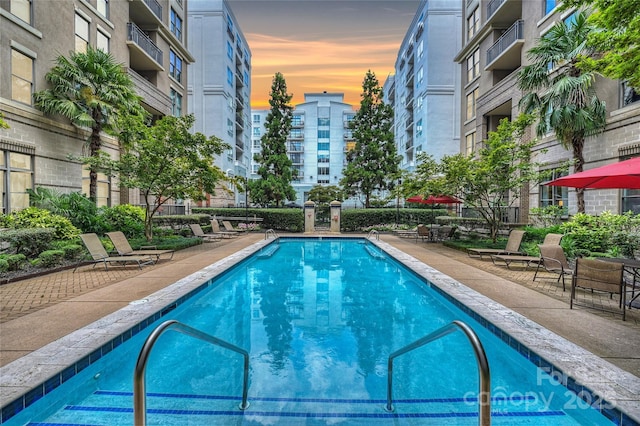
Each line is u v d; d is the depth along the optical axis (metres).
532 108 12.74
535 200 15.91
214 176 11.91
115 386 3.34
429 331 4.98
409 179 13.80
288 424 2.83
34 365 3.04
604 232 8.80
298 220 20.28
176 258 9.67
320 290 7.36
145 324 4.38
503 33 18.42
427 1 29.97
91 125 12.83
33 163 11.58
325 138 53.62
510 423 2.77
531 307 4.94
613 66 6.22
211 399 3.15
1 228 9.09
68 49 13.15
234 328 5.09
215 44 29.77
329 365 3.90
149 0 18.91
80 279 6.84
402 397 3.22
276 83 25.03
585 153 12.44
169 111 21.22
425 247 12.76
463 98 23.59
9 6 10.73
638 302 4.98
